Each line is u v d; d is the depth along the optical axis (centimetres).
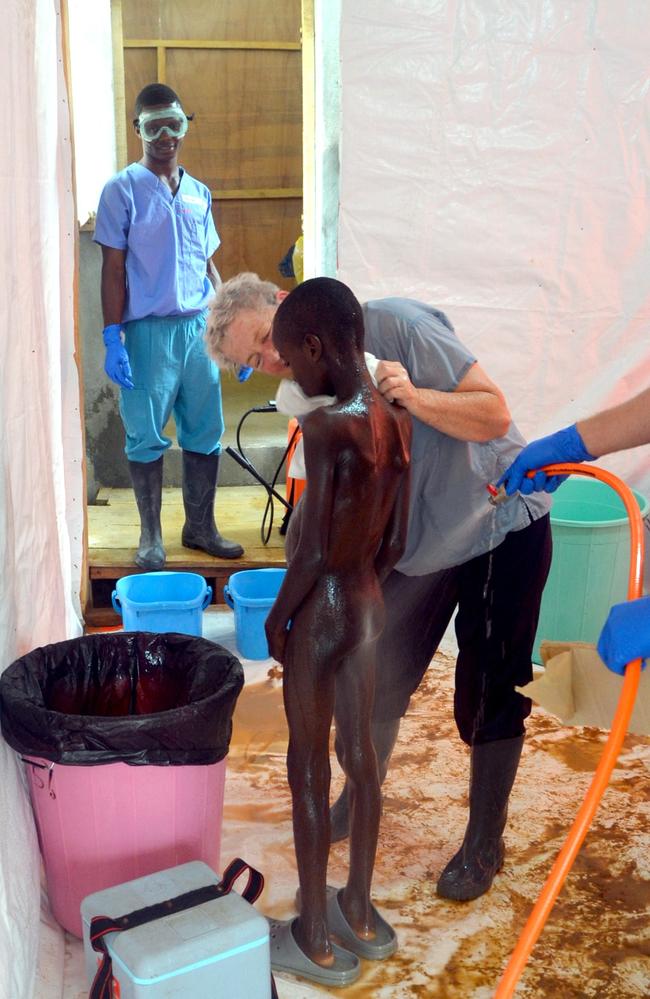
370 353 192
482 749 204
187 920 158
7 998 153
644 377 302
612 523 282
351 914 188
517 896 205
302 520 167
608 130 281
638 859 217
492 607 199
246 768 253
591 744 264
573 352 301
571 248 291
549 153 284
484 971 184
